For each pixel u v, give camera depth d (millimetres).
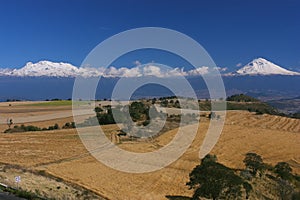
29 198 34812
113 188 51312
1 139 89562
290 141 109250
